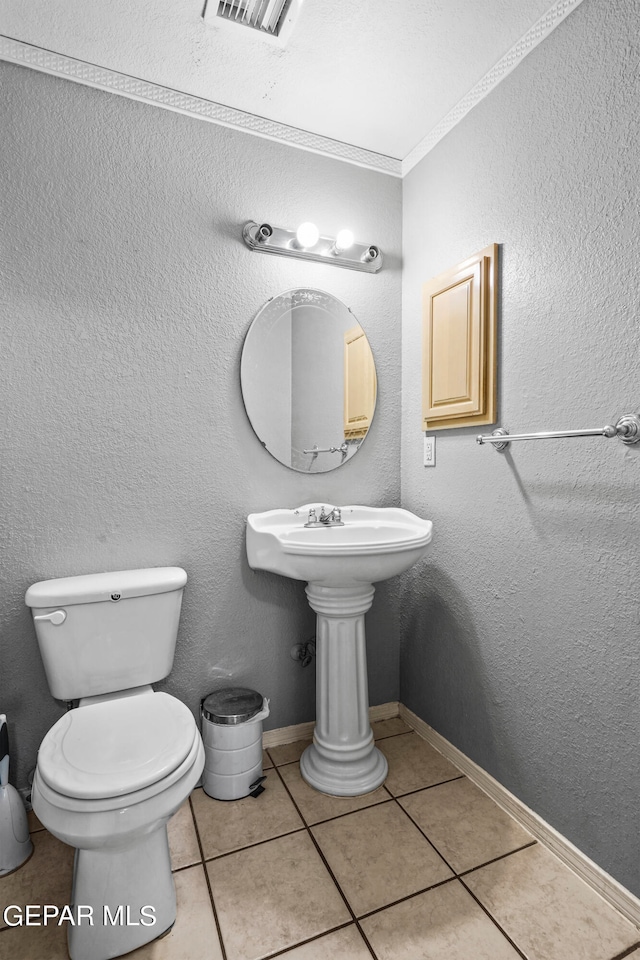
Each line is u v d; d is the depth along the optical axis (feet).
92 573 5.20
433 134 5.94
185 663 5.67
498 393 5.04
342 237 5.79
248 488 5.89
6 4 4.32
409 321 6.53
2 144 4.74
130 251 5.24
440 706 6.04
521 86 4.65
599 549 4.01
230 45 4.74
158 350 5.39
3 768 4.39
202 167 5.51
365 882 4.12
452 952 3.54
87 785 3.21
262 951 3.56
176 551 5.57
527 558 4.73
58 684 4.66
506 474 4.97
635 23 3.62
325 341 6.23
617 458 3.84
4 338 4.79
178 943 3.62
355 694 5.49
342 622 5.49
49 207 4.91
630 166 3.68
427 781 5.45
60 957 3.53
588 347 4.06
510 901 3.95
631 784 3.80
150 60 4.93
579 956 3.51
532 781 4.69
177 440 5.51
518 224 4.74
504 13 4.36
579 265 4.11
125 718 4.10
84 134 5.01
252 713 5.28
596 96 3.92
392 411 6.70
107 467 5.22
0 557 4.86
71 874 4.25
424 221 6.15
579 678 4.22
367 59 4.90
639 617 3.72
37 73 4.83
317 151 6.08
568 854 4.28
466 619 5.56
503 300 4.94
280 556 5.05
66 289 4.99
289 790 5.32
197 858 4.38
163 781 3.37
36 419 4.93
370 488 6.61
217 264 5.63
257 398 5.87
